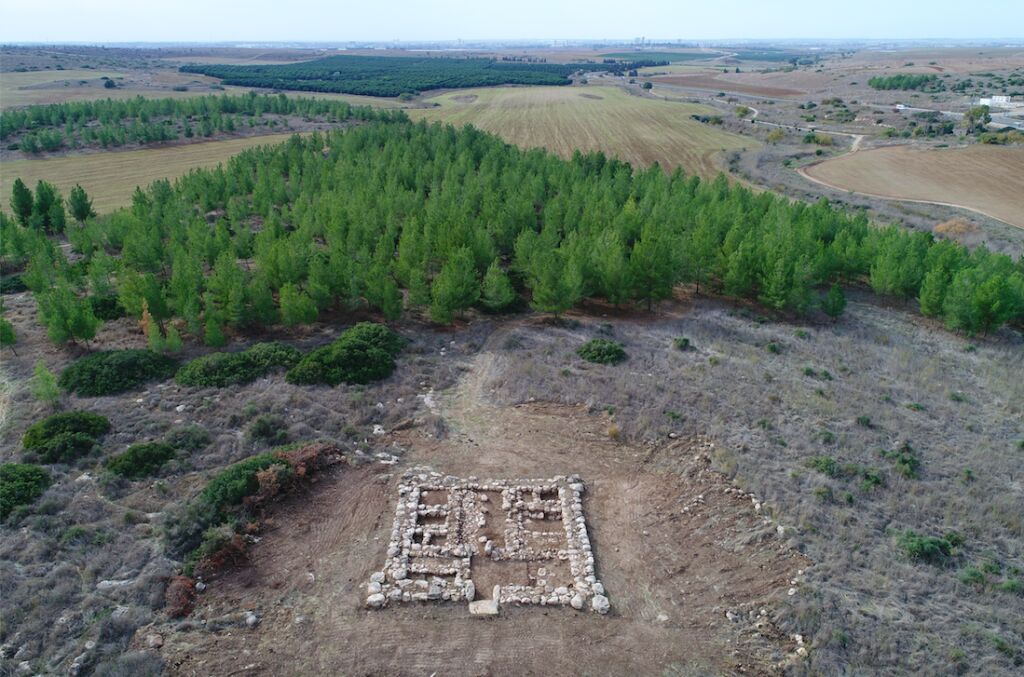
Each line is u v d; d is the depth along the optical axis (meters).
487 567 27.11
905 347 48.75
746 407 38.50
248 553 26.98
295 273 51.66
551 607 25.16
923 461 34.41
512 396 39.94
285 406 36.75
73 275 53.69
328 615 24.45
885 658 23.06
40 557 25.41
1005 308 50.03
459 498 30.97
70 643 22.44
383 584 25.86
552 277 49.41
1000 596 25.78
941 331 52.34
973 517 30.34
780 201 69.44
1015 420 39.28
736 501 30.75
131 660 21.78
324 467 32.31
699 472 32.91
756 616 24.84
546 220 67.12
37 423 33.38
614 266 51.00
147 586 24.72
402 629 24.00
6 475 29.03
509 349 46.09
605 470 33.41
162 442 32.72
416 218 61.97
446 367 43.50
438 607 24.98
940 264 54.34
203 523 27.75
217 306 46.91
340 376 39.97
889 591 25.84
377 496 30.89
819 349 47.31
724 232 63.00
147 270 57.00
